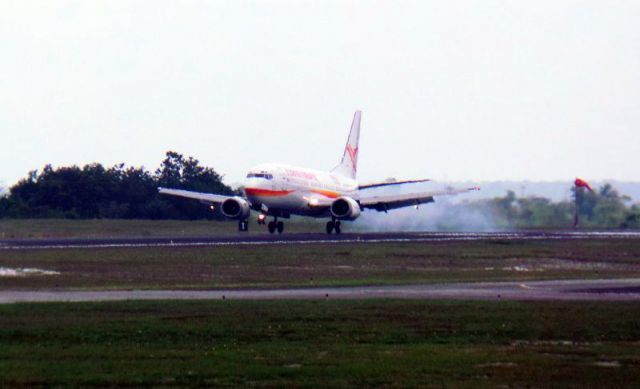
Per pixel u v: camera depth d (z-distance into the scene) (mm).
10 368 99375
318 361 104438
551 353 110562
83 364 101875
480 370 100312
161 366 101062
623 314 141875
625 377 97375
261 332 124438
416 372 98875
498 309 147375
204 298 164250
